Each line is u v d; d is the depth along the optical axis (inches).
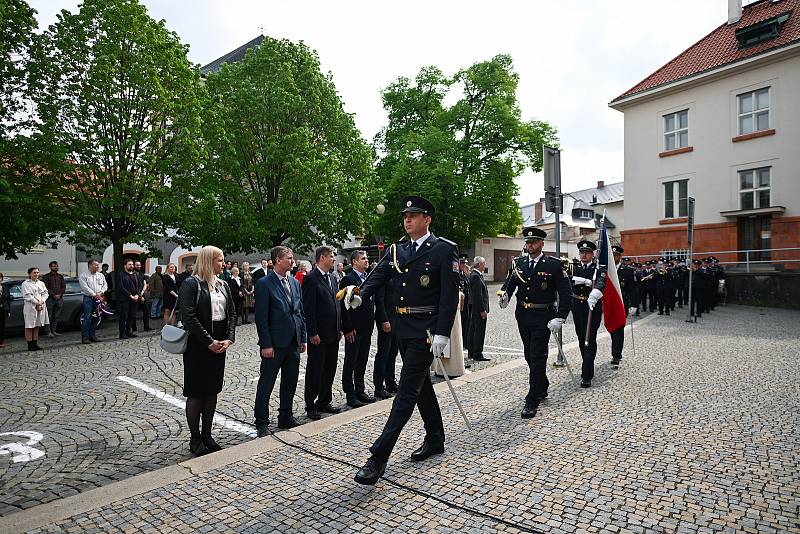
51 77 564.4
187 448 188.9
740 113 861.8
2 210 501.0
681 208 935.7
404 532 122.0
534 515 128.4
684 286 761.6
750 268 824.3
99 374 319.6
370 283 174.4
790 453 166.2
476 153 1227.9
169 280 506.6
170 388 281.4
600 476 150.6
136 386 286.5
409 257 167.8
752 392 243.9
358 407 243.8
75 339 488.4
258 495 143.3
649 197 974.4
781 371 288.4
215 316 183.8
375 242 1252.5
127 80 593.6
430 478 151.8
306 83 823.1
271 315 205.3
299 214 766.5
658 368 305.1
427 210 169.8
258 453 175.5
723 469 154.3
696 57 952.3
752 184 847.1
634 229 994.7
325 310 225.5
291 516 131.0
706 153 896.9
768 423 197.2
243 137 783.7
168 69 622.2
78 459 178.7
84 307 462.6
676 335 451.5
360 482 142.7
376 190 927.7
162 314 636.7
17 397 263.6
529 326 231.6
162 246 960.9
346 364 245.0
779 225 812.0
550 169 289.9
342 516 130.3
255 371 322.0
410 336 161.3
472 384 272.4
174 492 146.1
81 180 588.4
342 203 810.2
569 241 2034.9
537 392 219.8
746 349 366.3
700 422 199.6
